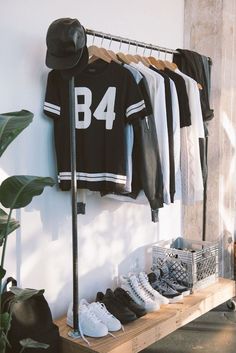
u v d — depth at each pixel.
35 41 2.22
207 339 2.40
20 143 2.18
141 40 2.86
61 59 1.89
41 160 2.29
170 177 2.35
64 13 2.36
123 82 2.16
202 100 2.73
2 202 1.70
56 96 2.26
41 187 1.71
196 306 2.45
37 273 2.30
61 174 2.26
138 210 2.92
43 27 2.26
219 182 3.26
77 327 2.02
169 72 2.51
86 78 2.24
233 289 2.81
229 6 3.19
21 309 1.91
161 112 2.29
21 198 1.70
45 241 2.34
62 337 2.02
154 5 2.95
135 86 2.15
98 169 2.22
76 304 2.02
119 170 2.15
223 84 3.21
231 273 3.43
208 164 3.29
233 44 3.27
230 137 3.34
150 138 2.21
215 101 3.22
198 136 2.52
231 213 3.42
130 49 2.79
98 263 2.65
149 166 2.20
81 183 2.26
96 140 2.22
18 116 1.59
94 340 1.99
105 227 2.69
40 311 1.97
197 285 2.65
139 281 2.50
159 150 2.29
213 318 2.70
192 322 2.63
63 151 2.25
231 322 2.63
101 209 2.65
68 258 2.47
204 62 2.79
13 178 1.68
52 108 2.25
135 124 2.17
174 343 2.35
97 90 2.22
